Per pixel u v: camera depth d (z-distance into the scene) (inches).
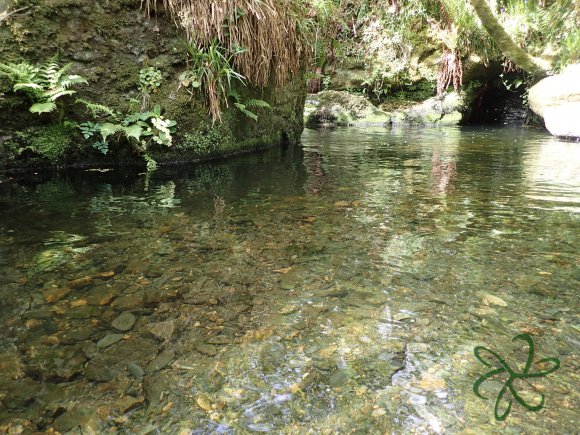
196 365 51.9
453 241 90.2
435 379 49.4
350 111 374.6
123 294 67.8
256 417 44.3
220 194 127.1
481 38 369.4
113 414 44.5
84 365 51.6
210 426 43.1
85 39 147.3
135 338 56.9
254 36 178.9
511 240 90.5
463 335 57.4
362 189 134.1
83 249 84.7
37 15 137.9
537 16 339.3
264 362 52.6
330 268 77.6
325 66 404.8
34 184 135.2
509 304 65.0
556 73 308.3
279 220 103.7
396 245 88.1
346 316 62.2
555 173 158.4
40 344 55.1
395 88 404.5
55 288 69.1
